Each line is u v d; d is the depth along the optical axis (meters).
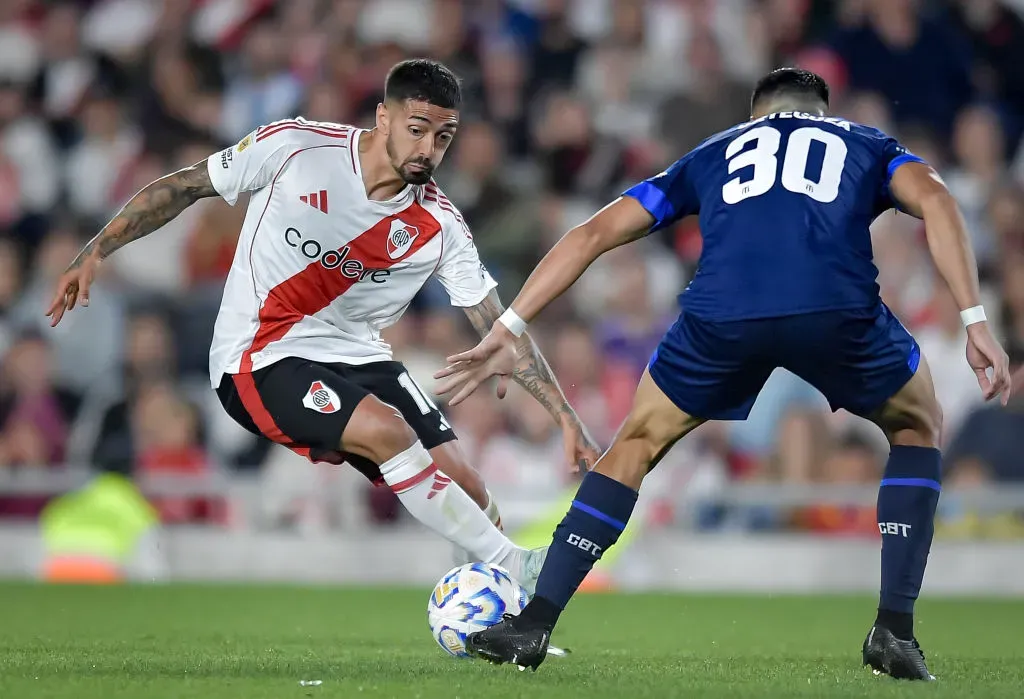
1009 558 35.03
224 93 51.31
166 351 39.94
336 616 25.28
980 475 36.44
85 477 36.56
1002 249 44.34
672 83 51.06
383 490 37.06
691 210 15.38
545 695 12.69
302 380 17.67
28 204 50.03
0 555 36.38
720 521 36.44
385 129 17.88
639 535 35.78
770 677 14.85
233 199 18.11
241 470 40.25
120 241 17.64
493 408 37.50
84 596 29.38
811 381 14.93
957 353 40.56
